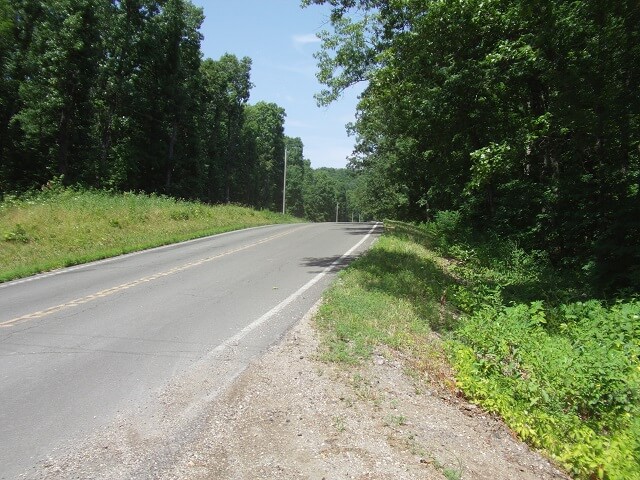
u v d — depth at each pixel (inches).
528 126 553.0
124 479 132.2
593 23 475.2
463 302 356.2
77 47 1143.0
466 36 520.7
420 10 524.1
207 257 537.0
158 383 192.1
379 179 1851.6
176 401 177.3
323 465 142.9
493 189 760.3
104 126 1472.7
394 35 567.8
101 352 226.8
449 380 221.3
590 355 232.4
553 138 592.7
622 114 483.8
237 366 209.0
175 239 687.1
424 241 711.7
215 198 2357.3
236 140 2608.3
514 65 529.3
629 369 226.5
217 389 187.0
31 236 587.8
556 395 211.3
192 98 1770.4
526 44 517.7
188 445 149.4
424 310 310.0
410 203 1598.2
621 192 502.0
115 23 1338.6
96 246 597.0
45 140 1285.7
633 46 463.8
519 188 697.0
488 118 607.2
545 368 223.1
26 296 352.8
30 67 1202.6
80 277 426.9
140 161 1545.3
